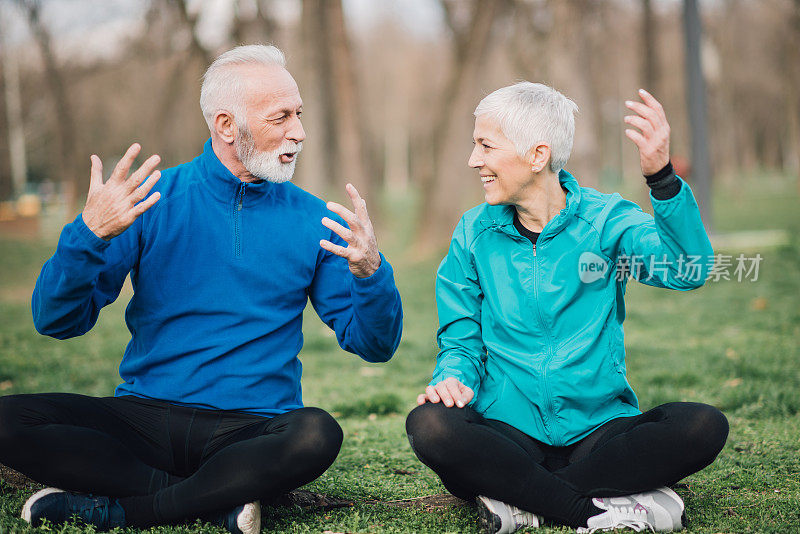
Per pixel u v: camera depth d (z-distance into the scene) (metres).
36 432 2.46
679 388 5.23
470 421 2.57
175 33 18.31
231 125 2.75
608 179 49.56
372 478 3.40
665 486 2.62
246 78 2.72
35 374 6.20
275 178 2.77
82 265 2.48
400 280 12.70
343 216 2.57
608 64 25.50
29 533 2.44
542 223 2.77
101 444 2.53
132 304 2.81
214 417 2.71
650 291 10.51
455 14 19.06
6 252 18.61
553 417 2.71
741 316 8.20
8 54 26.23
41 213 30.25
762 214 22.73
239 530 2.50
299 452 2.47
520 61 19.58
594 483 2.56
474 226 2.88
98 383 5.91
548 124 2.64
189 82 20.17
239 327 2.74
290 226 2.83
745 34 32.59
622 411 2.77
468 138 17.08
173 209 2.77
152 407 2.71
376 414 4.90
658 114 2.43
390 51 40.44
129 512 2.55
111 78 25.33
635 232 2.67
